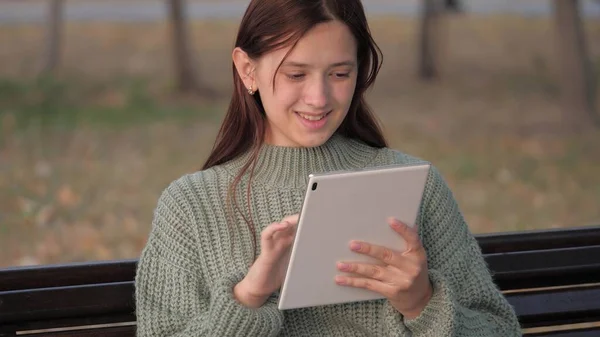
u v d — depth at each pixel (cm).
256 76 203
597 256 262
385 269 186
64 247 634
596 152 948
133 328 236
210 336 191
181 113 1137
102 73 1366
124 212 719
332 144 217
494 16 1778
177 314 203
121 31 1659
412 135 1024
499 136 1020
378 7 1938
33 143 973
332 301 189
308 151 213
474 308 214
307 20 191
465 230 221
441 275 198
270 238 184
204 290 206
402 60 1458
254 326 190
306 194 175
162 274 206
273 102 200
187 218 209
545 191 796
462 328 204
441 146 971
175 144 977
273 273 190
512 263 257
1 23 1748
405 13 1847
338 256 184
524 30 1656
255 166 213
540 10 1834
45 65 1384
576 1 1062
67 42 1568
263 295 192
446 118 1116
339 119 201
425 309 194
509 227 695
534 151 951
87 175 841
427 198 217
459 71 1393
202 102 1212
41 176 833
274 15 194
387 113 1144
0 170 855
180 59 1264
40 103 1177
